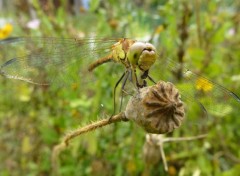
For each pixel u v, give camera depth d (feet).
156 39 0.65
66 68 0.41
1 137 0.73
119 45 0.38
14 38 0.41
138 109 0.32
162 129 0.31
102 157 0.62
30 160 0.71
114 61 0.39
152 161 0.49
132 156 0.58
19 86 0.72
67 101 0.67
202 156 0.59
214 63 0.62
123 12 0.74
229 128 0.63
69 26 0.75
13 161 0.72
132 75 0.36
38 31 0.75
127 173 0.62
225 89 0.38
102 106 0.36
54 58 0.41
